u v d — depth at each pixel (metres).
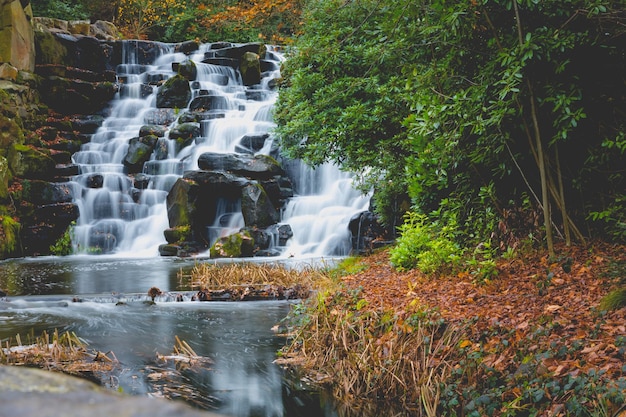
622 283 6.58
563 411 4.35
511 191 9.95
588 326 5.54
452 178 10.37
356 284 9.74
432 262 9.30
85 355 7.32
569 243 8.87
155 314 9.95
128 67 29.16
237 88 28.80
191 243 20.17
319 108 13.16
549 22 8.09
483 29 8.55
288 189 22.06
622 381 4.24
